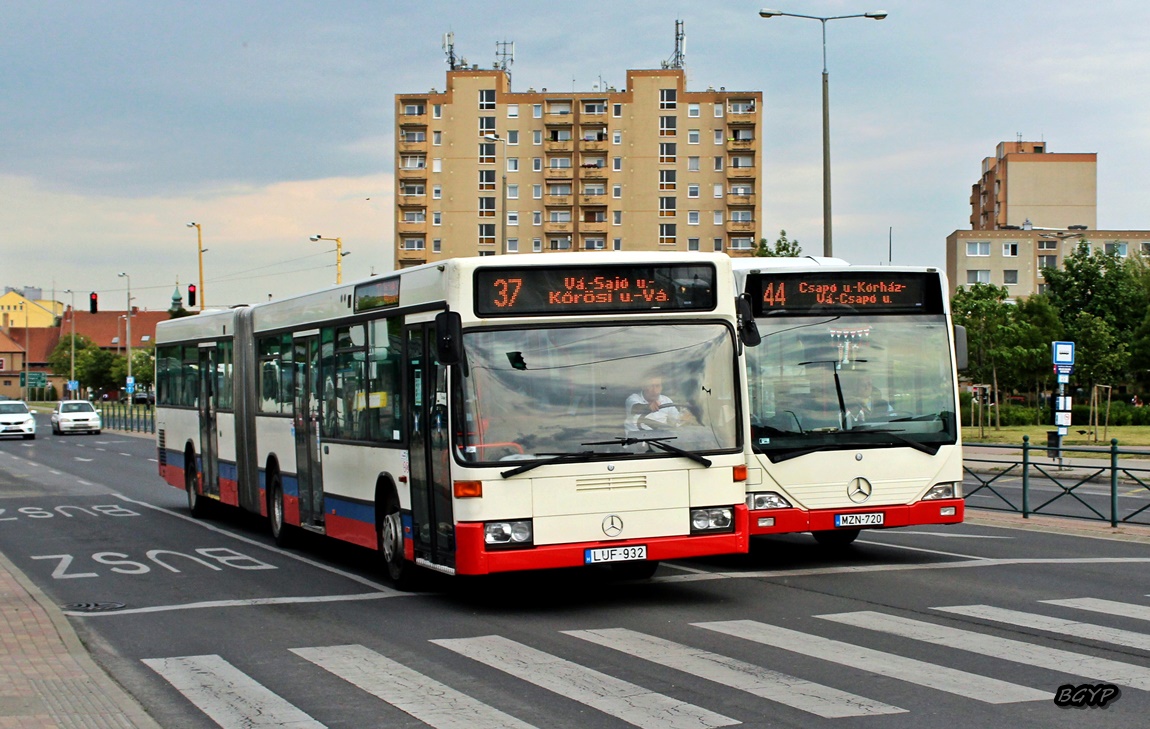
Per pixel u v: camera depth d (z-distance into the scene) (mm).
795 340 13922
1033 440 43469
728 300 11336
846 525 13688
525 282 10914
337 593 12578
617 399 10938
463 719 7277
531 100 109688
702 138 109500
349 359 13773
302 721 7340
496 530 10539
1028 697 7539
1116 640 9359
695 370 11164
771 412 13781
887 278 14203
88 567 14938
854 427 13891
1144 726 6840
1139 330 78438
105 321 183250
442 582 13219
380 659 9148
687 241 109688
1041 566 13695
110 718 7332
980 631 9781
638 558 10789
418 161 110562
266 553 16125
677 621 10508
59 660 9156
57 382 174250
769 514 13602
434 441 11164
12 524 20484
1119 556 14562
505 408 10727
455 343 10453
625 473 10820
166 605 11977
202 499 20938
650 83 109500
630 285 11109
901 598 11531
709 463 11016
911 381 14102
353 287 13680
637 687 7996
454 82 109875
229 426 18922
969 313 48031
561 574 13609
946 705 7367
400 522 12398
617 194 110312
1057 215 124312
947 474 14008
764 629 10023
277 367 16625
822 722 7020
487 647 9516
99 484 30312
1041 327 72312
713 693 7781
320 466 14820
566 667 8688
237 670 8859
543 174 109750
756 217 108812
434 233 110438
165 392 23438
